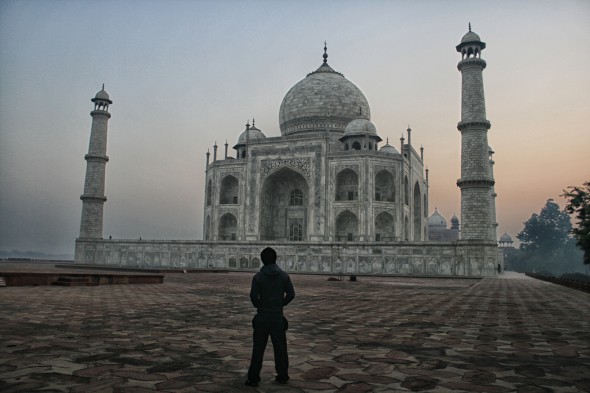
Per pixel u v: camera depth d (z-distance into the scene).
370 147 84.94
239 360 10.32
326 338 13.21
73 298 23.00
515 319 17.69
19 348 11.20
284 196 88.00
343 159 79.06
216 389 8.14
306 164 80.75
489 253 58.50
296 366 9.91
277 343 8.71
